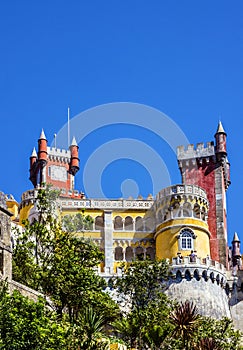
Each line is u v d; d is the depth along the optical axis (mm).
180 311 80500
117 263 132375
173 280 122062
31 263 82375
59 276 80375
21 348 54812
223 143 142000
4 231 72062
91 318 68125
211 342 78188
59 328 58250
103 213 135250
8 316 55312
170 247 128250
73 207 134375
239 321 123938
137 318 84562
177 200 130125
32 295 71938
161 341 77188
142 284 95312
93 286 82625
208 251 130000
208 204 135250
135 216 135625
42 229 87188
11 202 141625
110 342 77062
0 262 70875
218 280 124000
